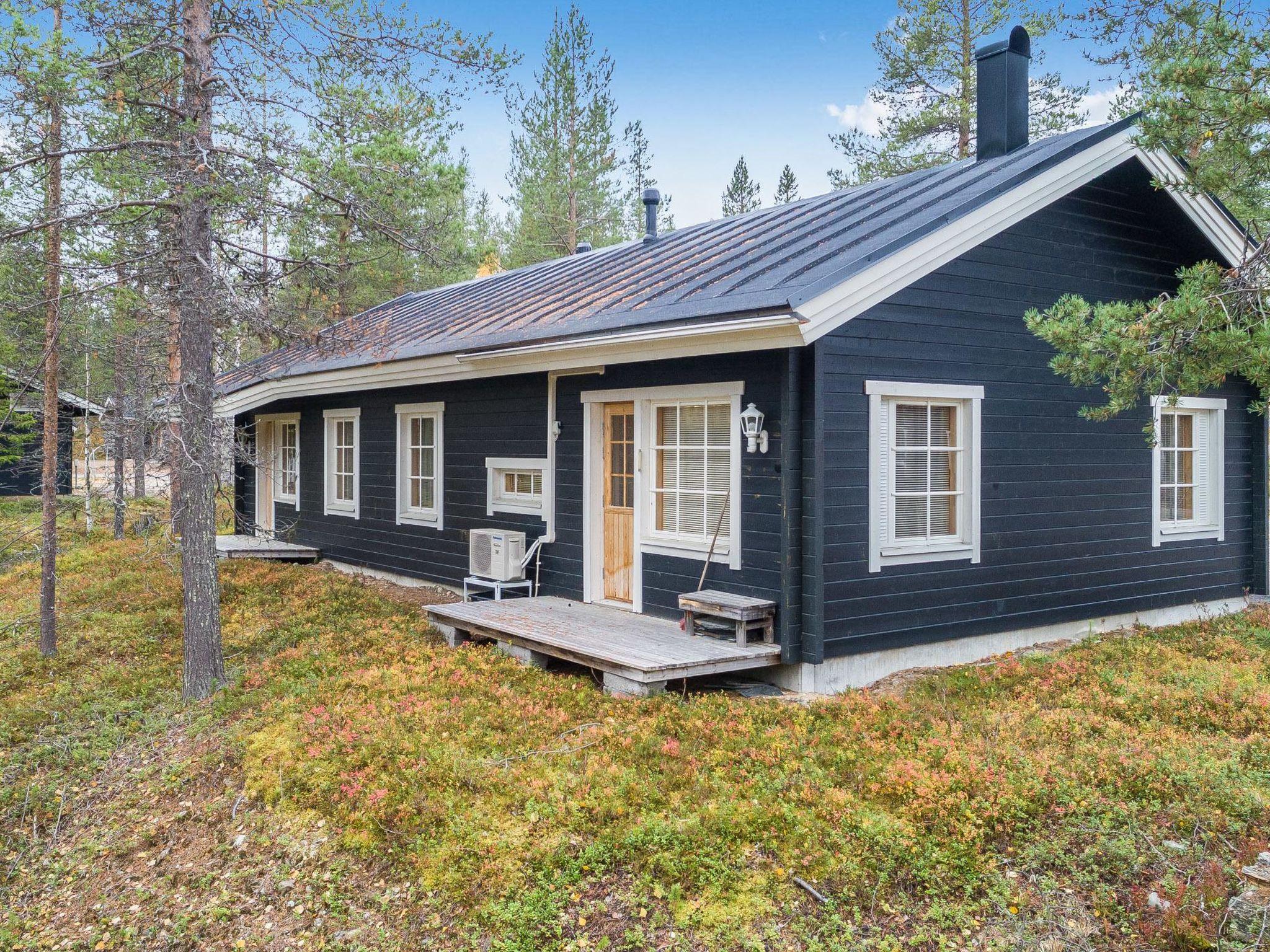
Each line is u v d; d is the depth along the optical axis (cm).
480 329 1002
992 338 767
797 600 671
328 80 718
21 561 1399
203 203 702
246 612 998
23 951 465
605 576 891
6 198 712
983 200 725
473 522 1065
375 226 753
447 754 539
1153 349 620
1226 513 988
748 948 372
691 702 631
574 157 2375
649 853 429
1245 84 630
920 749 521
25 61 588
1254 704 594
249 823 529
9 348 1102
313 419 1421
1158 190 865
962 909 388
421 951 400
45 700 766
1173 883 393
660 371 801
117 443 1116
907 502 731
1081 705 611
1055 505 821
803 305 605
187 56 705
